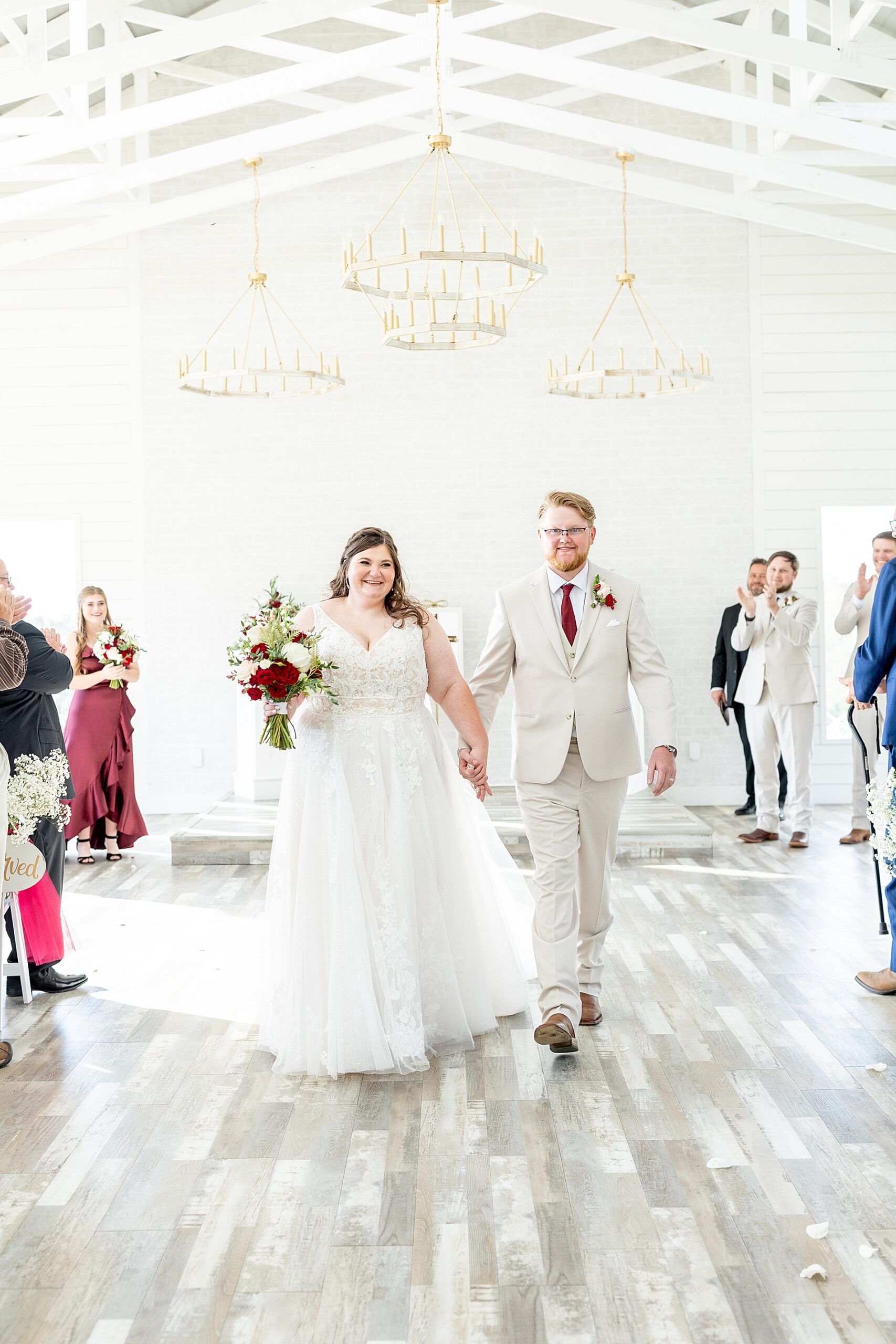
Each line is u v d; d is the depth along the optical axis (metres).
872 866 6.30
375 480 8.69
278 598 3.52
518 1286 2.26
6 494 8.73
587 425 8.65
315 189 8.65
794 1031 3.71
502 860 4.38
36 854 3.89
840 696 8.77
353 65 6.29
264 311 8.69
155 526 8.72
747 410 8.66
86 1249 2.42
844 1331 2.10
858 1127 2.98
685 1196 2.62
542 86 8.62
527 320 8.65
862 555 8.82
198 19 8.49
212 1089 3.31
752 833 7.10
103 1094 3.28
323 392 7.64
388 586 3.62
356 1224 2.51
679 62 8.52
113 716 6.74
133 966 4.57
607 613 3.54
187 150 7.30
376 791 3.48
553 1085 3.29
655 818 7.11
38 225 8.68
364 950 3.40
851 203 8.38
